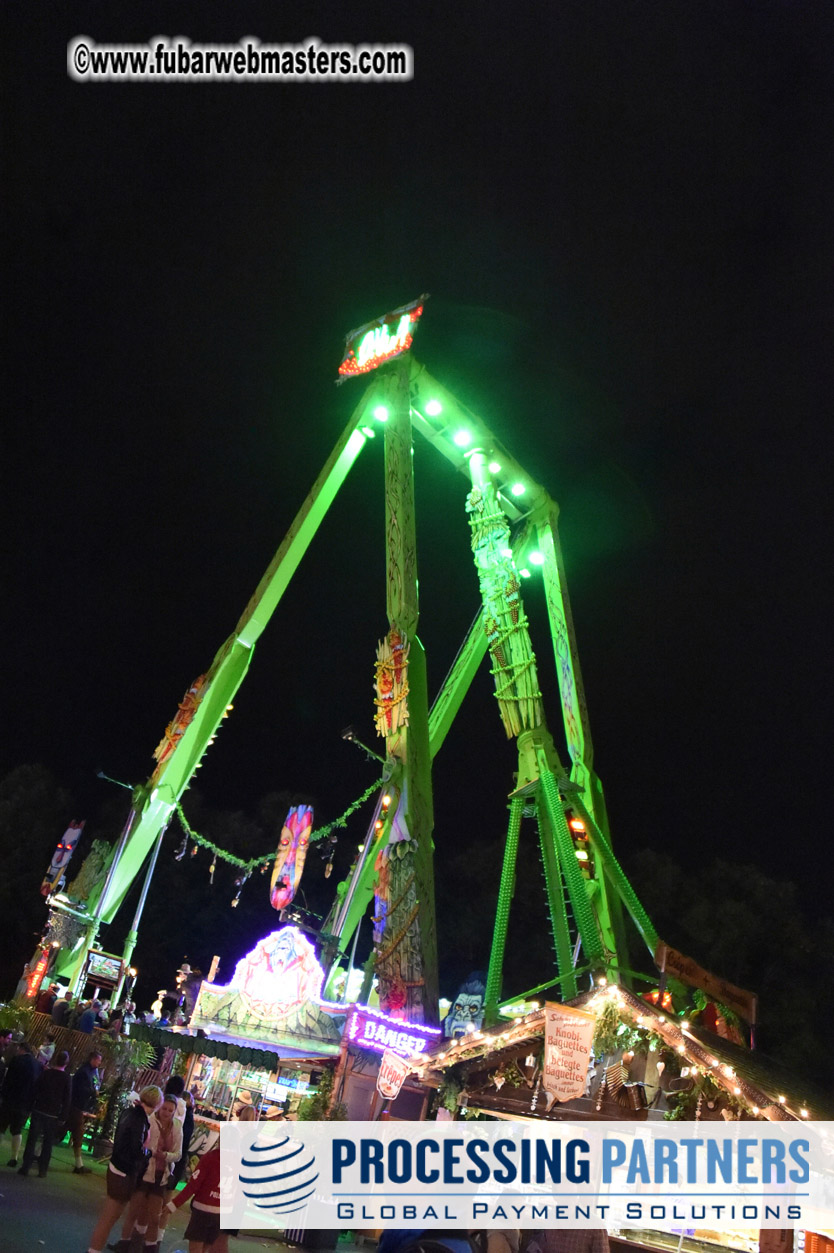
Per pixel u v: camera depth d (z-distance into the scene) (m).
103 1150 15.21
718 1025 14.59
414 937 20.33
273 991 19.06
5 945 40.25
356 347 32.97
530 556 32.91
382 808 23.00
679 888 39.56
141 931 43.16
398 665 24.36
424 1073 12.53
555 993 38.88
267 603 30.98
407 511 27.09
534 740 24.25
